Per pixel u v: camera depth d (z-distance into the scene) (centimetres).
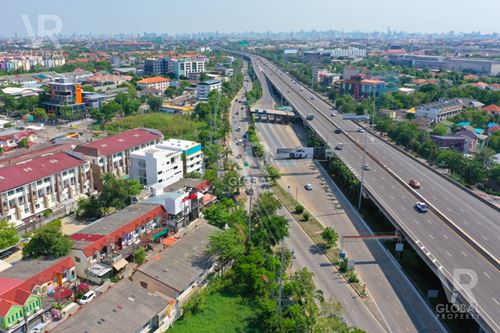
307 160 19400
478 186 16188
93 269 9562
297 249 11388
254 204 13250
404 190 13900
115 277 9706
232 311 8838
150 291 9125
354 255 11075
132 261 10462
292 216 13475
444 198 13325
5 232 10556
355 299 9212
